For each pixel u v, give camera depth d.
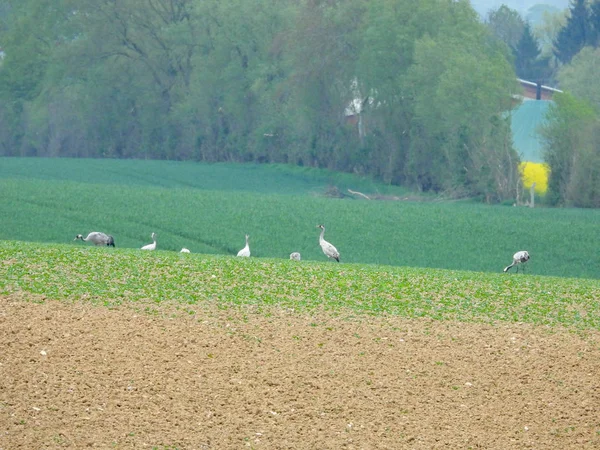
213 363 35.97
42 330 38.03
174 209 116.19
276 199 131.00
